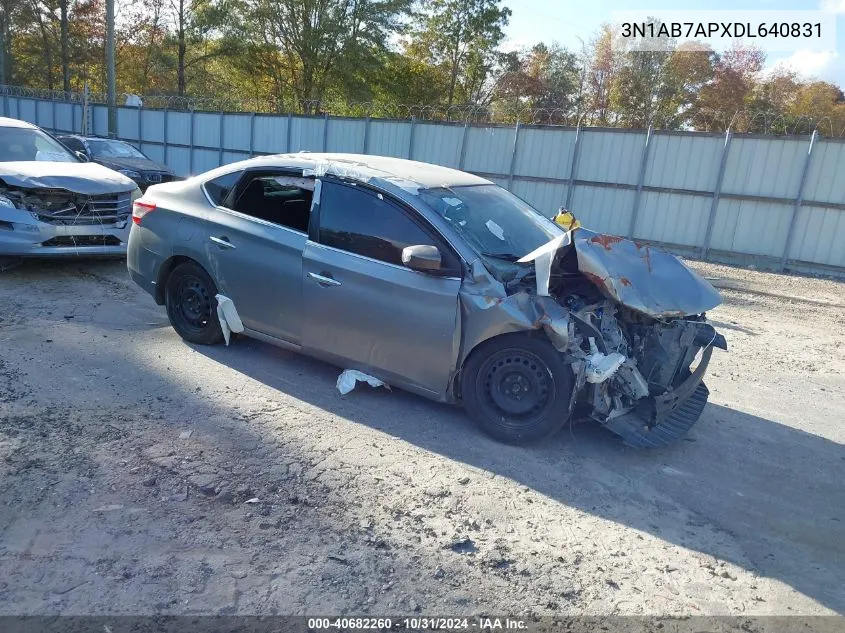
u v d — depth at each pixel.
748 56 34.59
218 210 5.39
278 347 5.64
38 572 2.76
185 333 5.73
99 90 46.72
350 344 4.68
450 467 3.98
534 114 16.91
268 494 3.51
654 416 4.30
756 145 14.05
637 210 15.48
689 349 4.55
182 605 2.64
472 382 4.32
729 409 5.35
